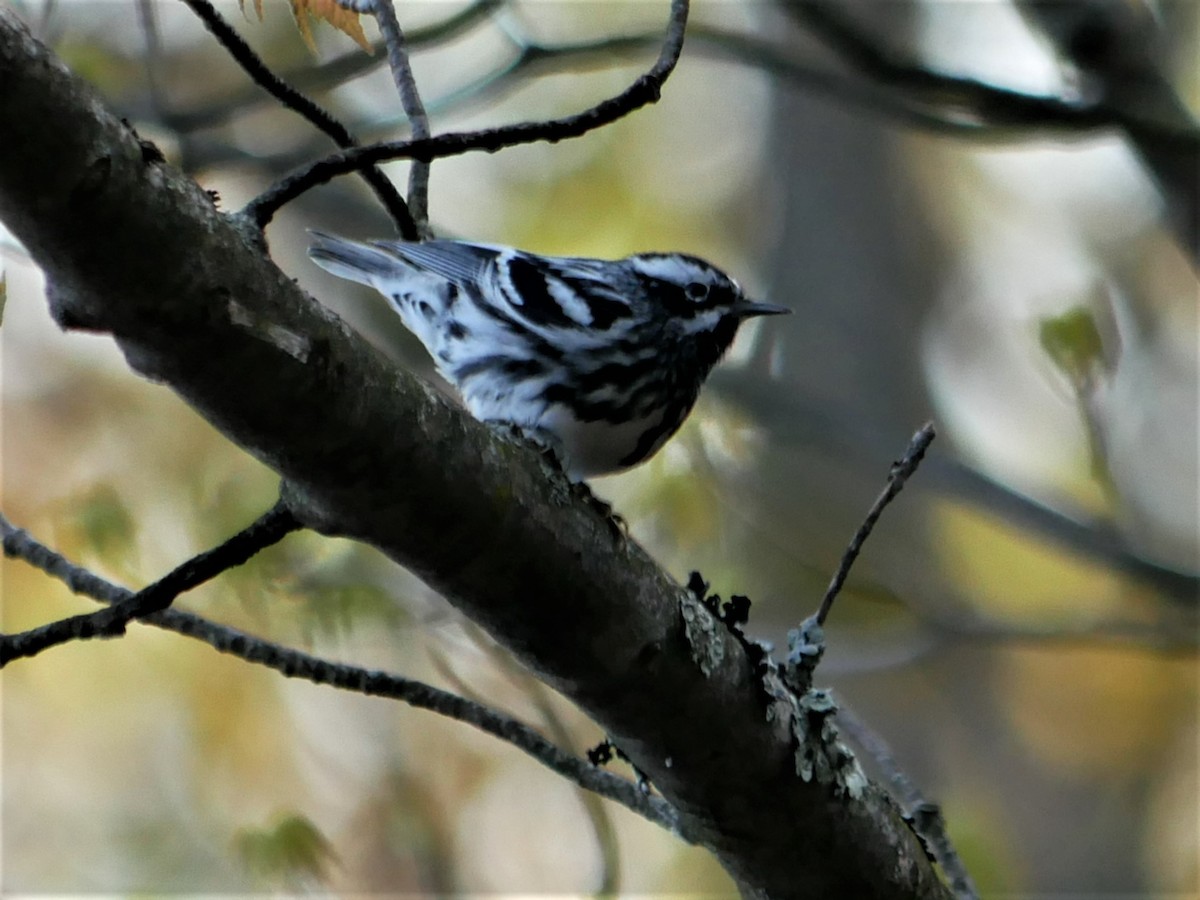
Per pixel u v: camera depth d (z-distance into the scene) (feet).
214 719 43.93
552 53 37.50
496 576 17.60
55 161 13.71
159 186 14.33
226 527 32.99
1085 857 49.19
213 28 19.77
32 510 42.22
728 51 37.14
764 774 19.66
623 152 53.16
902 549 48.37
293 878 31.27
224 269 14.87
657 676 18.66
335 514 17.08
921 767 45.65
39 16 34.99
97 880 44.80
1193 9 50.21
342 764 44.80
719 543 39.14
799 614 43.91
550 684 19.31
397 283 31.50
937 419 53.16
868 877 20.57
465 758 46.65
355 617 32.68
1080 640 38.37
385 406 16.10
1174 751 50.85
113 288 14.61
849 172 54.44
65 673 43.32
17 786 45.34
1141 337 58.49
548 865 46.03
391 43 23.71
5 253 28.86
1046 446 54.54
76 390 44.01
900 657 38.42
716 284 31.83
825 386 51.67
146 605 18.12
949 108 36.17
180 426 42.55
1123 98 35.91
